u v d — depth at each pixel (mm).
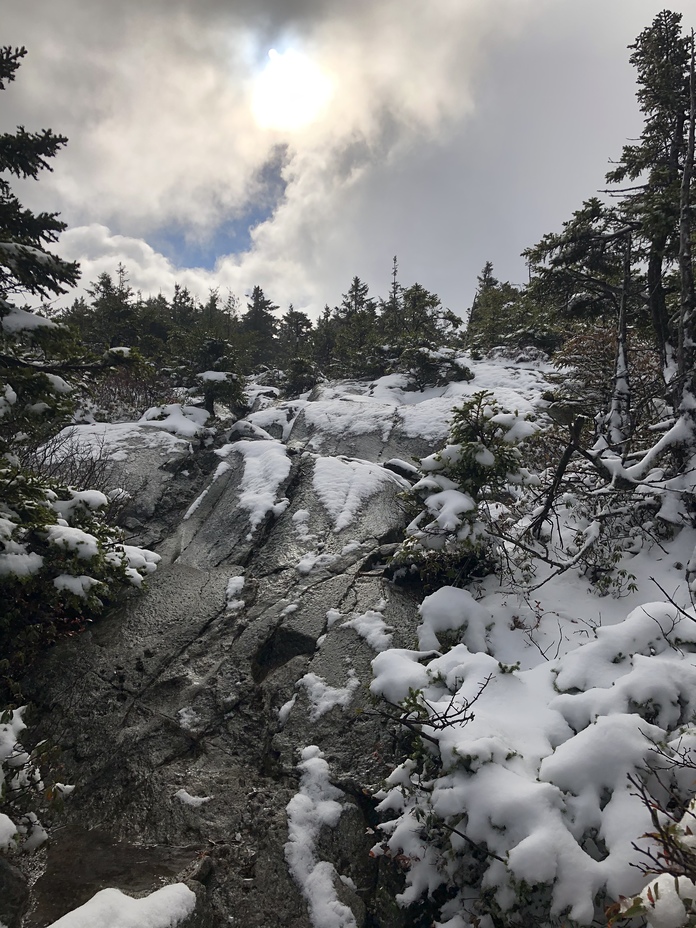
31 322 5125
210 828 3854
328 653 5547
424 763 3678
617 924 2543
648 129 8812
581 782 3121
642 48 8742
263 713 4965
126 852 3648
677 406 6289
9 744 3617
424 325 27391
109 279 25000
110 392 16281
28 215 6141
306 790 4109
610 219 8797
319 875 3520
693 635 4180
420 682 4324
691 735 3227
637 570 5988
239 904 3342
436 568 6312
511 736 3592
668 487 5789
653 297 8516
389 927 3229
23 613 5602
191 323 30250
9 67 5844
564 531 7180
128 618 6219
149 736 4676
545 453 8297
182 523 9477
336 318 34219
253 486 10016
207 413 14719
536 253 9742
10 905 3049
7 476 5164
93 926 2713
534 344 17906
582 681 4039
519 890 2674
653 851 2703
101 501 6441
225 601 6719
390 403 14938
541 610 5648
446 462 6371
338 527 8320
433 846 3381
